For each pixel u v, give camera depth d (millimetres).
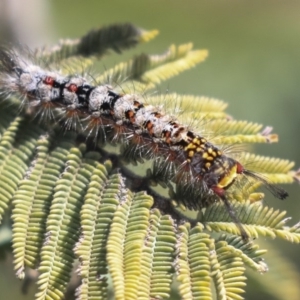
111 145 176
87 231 161
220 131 173
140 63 180
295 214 237
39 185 166
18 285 202
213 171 166
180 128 171
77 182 165
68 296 173
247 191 165
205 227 161
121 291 152
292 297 185
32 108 176
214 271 156
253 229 159
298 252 231
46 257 160
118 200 162
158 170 168
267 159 171
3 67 181
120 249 157
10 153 169
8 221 179
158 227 160
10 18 215
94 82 180
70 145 170
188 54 182
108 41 183
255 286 186
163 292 155
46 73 179
